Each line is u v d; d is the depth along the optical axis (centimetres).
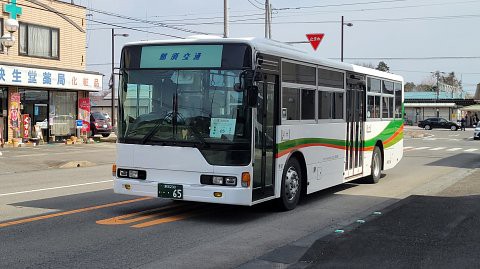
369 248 678
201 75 842
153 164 865
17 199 1081
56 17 2831
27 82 2547
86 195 1138
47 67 2666
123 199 1080
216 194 815
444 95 9869
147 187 863
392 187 1331
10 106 2583
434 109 8812
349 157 1230
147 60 884
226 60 830
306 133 1014
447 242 706
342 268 595
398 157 1606
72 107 2970
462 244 695
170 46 870
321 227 841
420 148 3117
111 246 701
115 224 836
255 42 838
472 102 8644
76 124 2975
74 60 2953
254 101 808
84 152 2438
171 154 849
